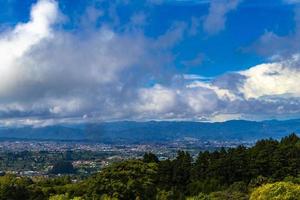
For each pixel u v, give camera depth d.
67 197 79.12
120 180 79.75
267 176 91.50
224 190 85.62
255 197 71.31
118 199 77.19
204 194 83.19
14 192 82.00
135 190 79.12
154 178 86.44
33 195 83.31
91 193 78.38
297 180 86.62
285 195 68.19
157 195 82.00
